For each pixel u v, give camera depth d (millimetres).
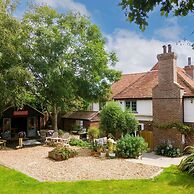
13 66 21188
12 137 28656
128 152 17297
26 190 10633
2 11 20578
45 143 24562
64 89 24906
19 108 26734
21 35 23594
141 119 25438
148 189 10570
